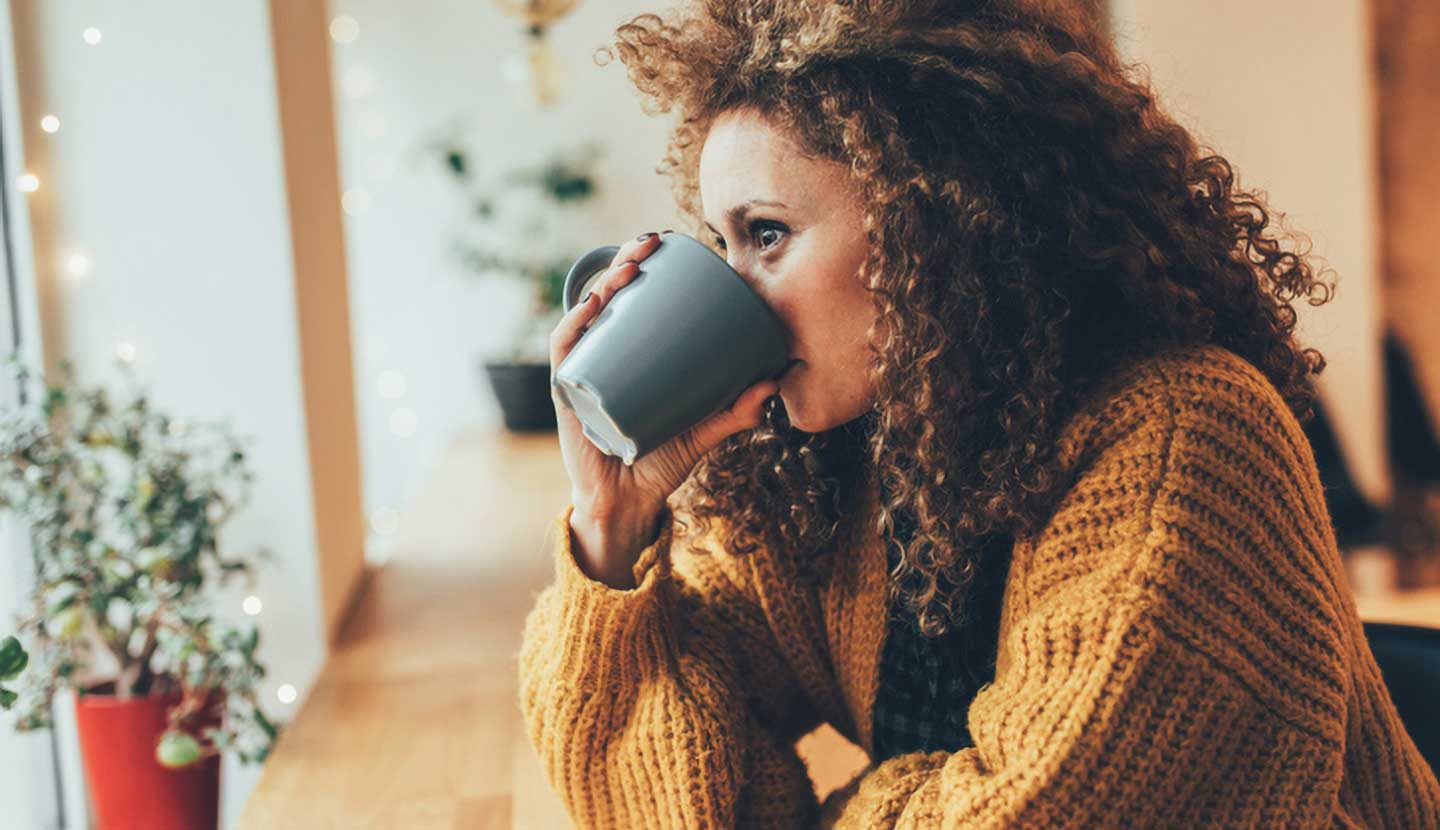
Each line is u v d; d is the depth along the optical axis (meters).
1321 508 0.75
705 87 0.79
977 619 0.83
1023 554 0.76
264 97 1.95
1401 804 0.80
